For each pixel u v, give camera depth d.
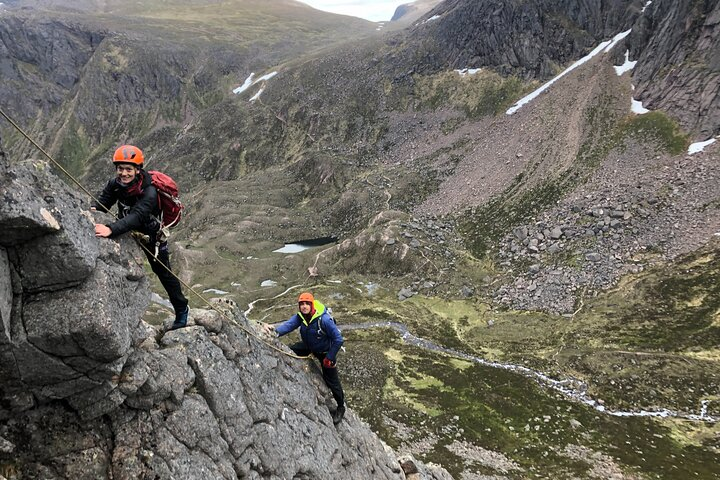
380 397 83.06
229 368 12.45
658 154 138.62
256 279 142.25
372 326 110.38
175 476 9.73
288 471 13.06
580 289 109.56
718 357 83.12
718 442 67.44
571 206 133.88
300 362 16.36
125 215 10.18
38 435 8.59
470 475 62.75
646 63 166.50
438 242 141.62
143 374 9.78
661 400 76.94
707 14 154.88
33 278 7.96
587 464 64.75
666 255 110.00
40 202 7.76
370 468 17.91
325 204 194.00
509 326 104.75
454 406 79.81
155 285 100.38
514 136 179.12
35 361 8.01
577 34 198.88
